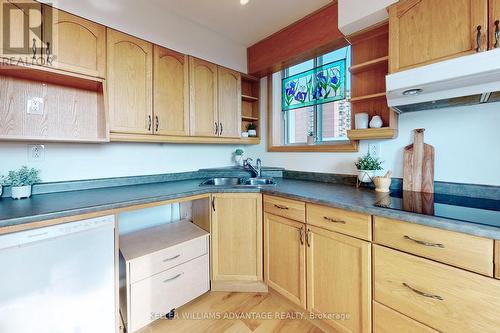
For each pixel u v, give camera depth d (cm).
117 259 136
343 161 209
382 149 178
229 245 192
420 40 126
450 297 96
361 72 183
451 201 128
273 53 234
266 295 188
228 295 189
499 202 124
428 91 125
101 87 168
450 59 114
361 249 126
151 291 151
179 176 243
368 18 149
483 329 88
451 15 116
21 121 150
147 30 184
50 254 112
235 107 255
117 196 154
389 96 137
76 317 121
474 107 136
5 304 101
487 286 87
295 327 154
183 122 210
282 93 277
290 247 167
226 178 244
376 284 120
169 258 160
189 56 213
